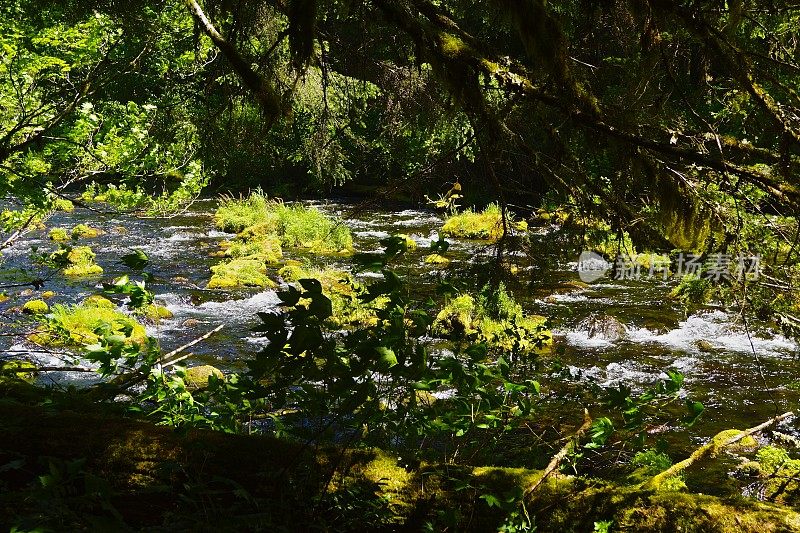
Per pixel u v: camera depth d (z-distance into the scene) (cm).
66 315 946
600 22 457
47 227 1695
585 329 1036
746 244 396
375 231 1844
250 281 1320
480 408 309
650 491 259
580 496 264
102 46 677
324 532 265
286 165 2364
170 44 713
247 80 457
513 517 262
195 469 282
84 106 657
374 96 938
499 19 465
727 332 1009
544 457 367
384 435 332
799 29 429
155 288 1277
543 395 599
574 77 372
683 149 377
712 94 430
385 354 250
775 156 389
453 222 1720
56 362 792
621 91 442
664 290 1230
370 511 273
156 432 294
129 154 684
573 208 447
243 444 289
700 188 397
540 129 444
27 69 619
